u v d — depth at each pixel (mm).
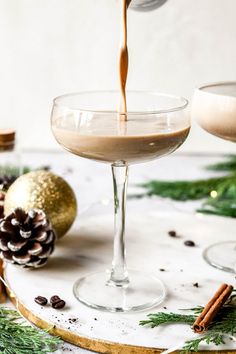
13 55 917
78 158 900
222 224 633
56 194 554
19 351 416
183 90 915
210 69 904
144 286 499
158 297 481
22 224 515
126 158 444
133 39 895
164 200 726
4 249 508
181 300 478
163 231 612
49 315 453
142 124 432
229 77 906
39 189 552
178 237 599
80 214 686
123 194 489
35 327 457
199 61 901
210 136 936
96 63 913
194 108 546
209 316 432
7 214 547
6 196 571
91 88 925
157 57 901
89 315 455
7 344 424
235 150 940
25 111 943
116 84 921
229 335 427
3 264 537
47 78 925
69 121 439
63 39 904
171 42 894
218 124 517
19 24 902
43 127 949
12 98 938
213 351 410
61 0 887
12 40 910
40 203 549
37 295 483
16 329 441
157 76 911
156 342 418
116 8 884
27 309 462
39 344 423
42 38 906
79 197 742
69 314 455
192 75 908
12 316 472
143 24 887
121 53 477
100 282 505
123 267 506
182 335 427
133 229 616
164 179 803
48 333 444
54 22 897
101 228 620
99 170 849
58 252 562
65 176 814
